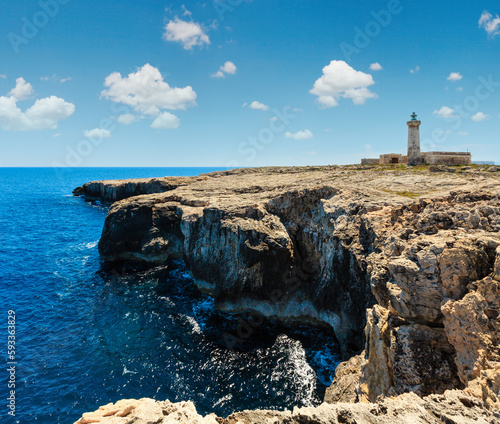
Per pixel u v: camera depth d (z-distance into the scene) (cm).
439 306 1348
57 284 4534
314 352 2986
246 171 10400
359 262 2583
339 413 913
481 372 1034
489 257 1303
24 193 16925
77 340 3166
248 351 3011
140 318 3600
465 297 1218
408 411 921
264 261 3594
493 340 1105
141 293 4256
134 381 2606
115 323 3491
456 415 887
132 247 5544
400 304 1434
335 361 2847
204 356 2930
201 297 4144
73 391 2492
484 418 854
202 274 4175
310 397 2433
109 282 4625
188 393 2483
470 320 1172
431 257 1371
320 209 3928
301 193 4159
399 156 8244
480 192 2180
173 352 2983
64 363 2816
